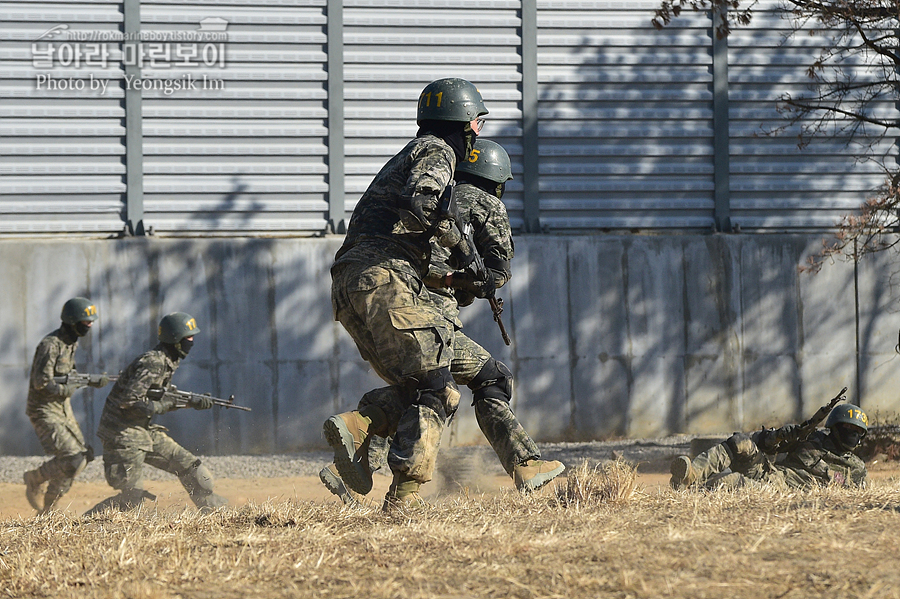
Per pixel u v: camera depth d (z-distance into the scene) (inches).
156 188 2182.6
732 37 2391.7
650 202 2370.8
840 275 2379.4
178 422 2081.7
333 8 2241.6
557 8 2335.1
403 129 2281.0
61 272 2087.8
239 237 2210.9
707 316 2322.8
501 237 781.9
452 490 998.4
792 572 402.9
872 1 1761.8
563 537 493.7
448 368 635.5
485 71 2309.3
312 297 2171.5
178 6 2194.9
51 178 2149.4
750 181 2411.4
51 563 486.6
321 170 2242.9
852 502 599.5
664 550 452.4
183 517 631.2
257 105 2223.2
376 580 427.5
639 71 2367.1
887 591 367.6
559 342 2256.4
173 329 1282.0
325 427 619.8
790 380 2352.4
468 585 412.5
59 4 2155.5
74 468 1330.0
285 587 424.8
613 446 2098.9
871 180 2443.4
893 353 2386.8
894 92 2311.8
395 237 621.6
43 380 1322.6
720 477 1057.5
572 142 2343.8
